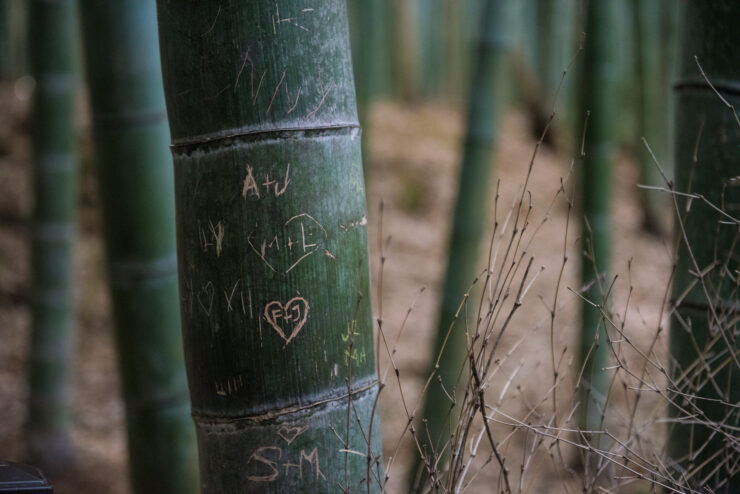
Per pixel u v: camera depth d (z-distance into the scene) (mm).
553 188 10156
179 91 1325
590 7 4246
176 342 2254
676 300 1708
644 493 2021
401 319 7023
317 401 1313
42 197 4719
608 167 4293
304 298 1297
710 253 1628
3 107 8508
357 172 1373
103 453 4934
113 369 5973
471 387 1423
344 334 1335
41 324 4738
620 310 6145
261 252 1286
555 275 7469
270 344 1296
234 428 1320
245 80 1277
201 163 1313
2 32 9203
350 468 1347
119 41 2186
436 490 1412
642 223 9703
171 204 2242
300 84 1291
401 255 8289
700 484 1546
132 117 2168
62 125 4750
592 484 1538
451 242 4004
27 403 4789
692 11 1644
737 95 1580
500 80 4012
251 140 1282
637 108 9734
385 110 11820
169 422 2264
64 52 4754
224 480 1343
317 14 1310
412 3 12859
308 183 1295
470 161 3996
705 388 1642
